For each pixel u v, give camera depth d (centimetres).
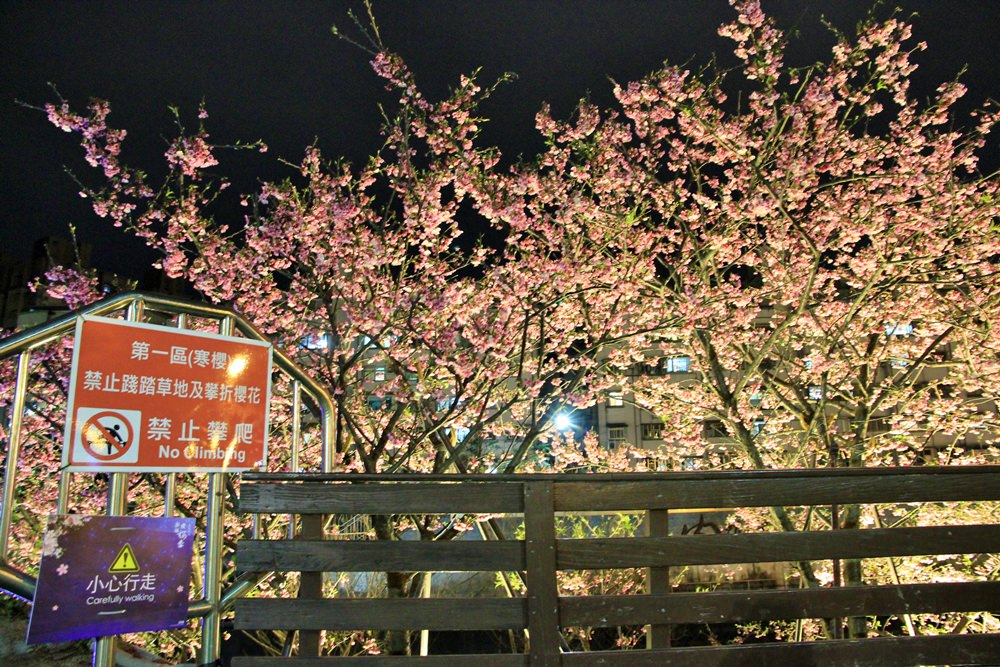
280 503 339
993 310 926
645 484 348
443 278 971
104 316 359
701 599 335
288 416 991
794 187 930
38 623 303
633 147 1007
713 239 982
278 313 1000
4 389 870
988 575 938
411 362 899
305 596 331
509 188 945
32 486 970
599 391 1041
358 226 930
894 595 340
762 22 877
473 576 1496
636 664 326
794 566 969
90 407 339
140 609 339
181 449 369
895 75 910
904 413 980
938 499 353
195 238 931
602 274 919
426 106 907
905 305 977
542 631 327
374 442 892
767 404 1234
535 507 341
